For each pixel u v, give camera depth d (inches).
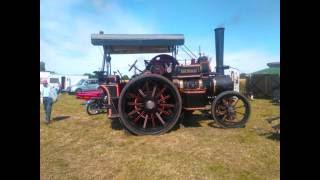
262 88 706.8
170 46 350.9
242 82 871.1
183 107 313.1
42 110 553.0
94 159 225.5
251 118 379.6
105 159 224.2
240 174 186.5
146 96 297.4
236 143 254.5
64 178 189.0
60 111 537.6
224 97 313.7
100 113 490.0
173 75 323.9
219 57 357.4
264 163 204.1
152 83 301.4
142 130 294.7
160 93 301.0
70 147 262.2
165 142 265.0
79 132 327.6
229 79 331.3
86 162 219.3
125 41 334.3
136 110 298.0
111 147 256.2
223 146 246.1
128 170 199.6
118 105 297.0
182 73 310.5
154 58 333.7
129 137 290.7
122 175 191.5
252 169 194.2
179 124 326.6
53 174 196.1
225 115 320.5
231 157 218.1
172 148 245.0
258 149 235.0
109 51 348.8
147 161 214.8
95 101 487.8
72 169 205.2
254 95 722.8
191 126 331.3
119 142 272.5
